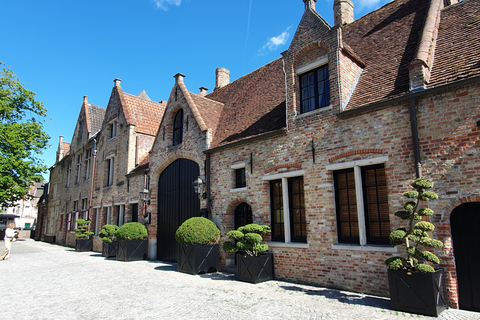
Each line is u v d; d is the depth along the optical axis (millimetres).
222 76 19688
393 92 7465
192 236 10336
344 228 8023
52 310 6371
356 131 7879
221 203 11352
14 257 15969
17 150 21797
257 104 12336
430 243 5453
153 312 6121
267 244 9562
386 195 7367
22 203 64875
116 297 7355
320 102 9148
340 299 6719
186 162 13641
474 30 7445
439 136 6465
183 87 14172
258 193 10062
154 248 14773
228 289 7973
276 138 9789
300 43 9609
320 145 8594
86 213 21781
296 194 9266
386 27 10180
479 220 5918
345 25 12383
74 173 25500
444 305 5676
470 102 6168
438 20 8641
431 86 6738
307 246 8492
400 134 7086
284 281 8898
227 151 11445
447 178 6246
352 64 9008
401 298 5754
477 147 5977
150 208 15023
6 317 5941
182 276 9953
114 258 15406
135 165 17656
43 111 24391
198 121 12805
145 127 18703
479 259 5836
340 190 8227
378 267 7047
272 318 5570
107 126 20594
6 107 21719
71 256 16438
